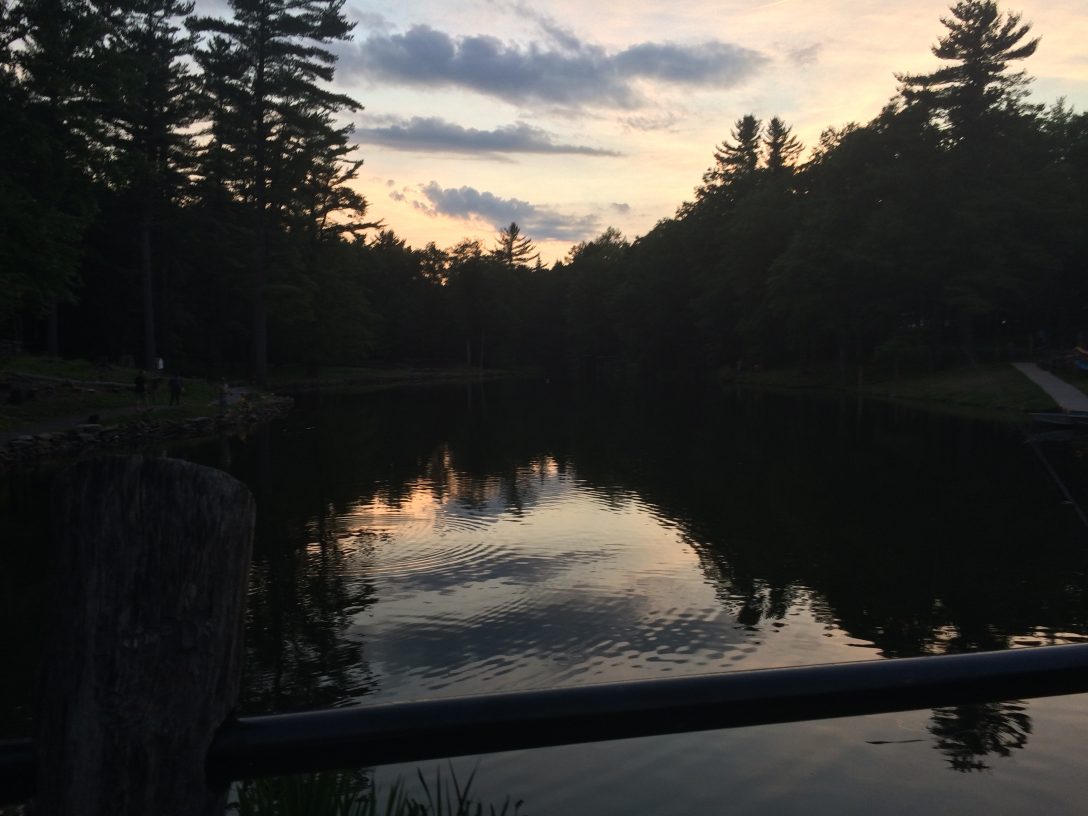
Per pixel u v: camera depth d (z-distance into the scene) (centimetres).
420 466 2003
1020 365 3928
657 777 473
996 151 4212
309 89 4409
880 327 4825
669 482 1744
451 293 9594
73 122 2506
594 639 790
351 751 140
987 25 4159
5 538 1216
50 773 130
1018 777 471
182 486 130
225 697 136
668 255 7444
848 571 1035
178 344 5241
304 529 1291
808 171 6034
